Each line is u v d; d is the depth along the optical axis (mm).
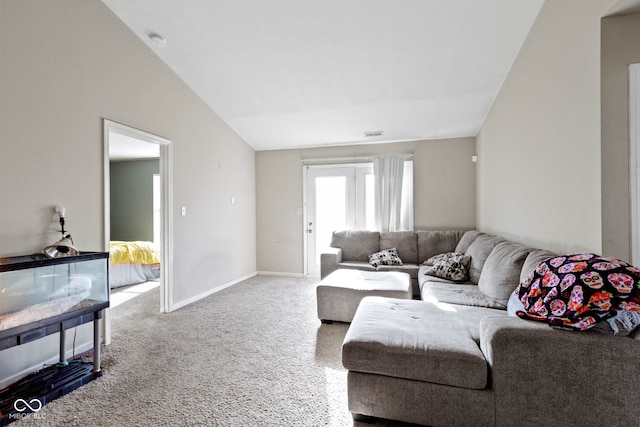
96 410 1637
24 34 1957
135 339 2541
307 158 5074
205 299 3701
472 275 2861
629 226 1444
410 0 2271
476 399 1324
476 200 4414
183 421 1542
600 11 1457
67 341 2221
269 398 1731
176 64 3207
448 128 4234
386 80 3250
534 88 2275
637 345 1120
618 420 1139
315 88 3482
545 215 2100
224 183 4289
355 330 1643
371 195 4848
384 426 1502
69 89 2242
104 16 2520
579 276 1271
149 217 6137
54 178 2135
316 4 2379
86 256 1977
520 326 1276
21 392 1738
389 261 3951
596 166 1508
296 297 3779
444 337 1531
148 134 2965
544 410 1220
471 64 2881
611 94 1451
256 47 2906
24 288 1681
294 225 5145
